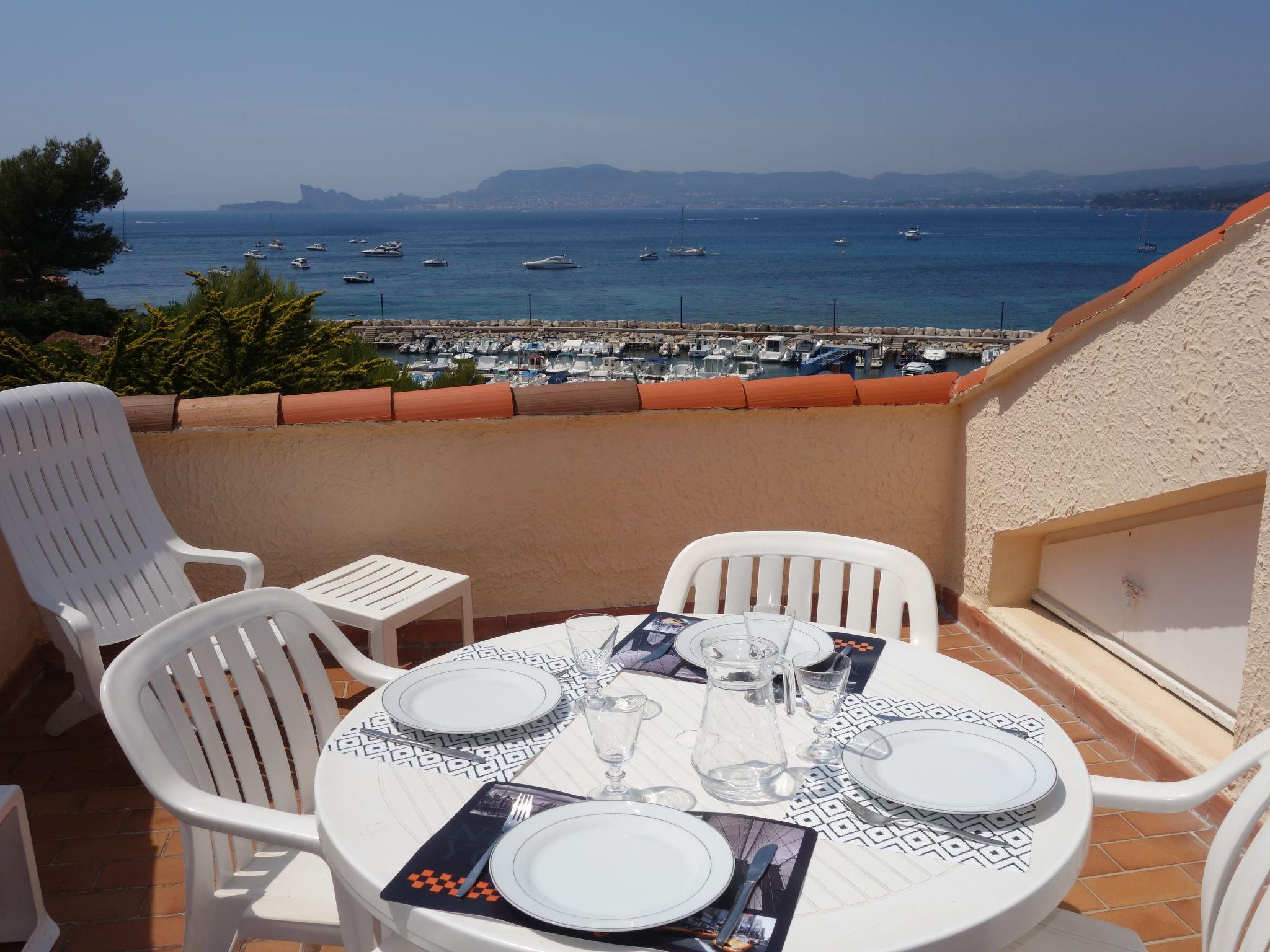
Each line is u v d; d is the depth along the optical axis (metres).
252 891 1.75
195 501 3.86
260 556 3.93
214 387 5.77
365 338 7.96
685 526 4.18
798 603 2.57
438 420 3.84
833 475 4.21
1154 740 2.98
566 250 163.88
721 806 1.40
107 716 1.58
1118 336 3.08
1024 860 1.25
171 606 3.32
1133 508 3.19
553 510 4.07
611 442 4.04
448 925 1.13
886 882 1.21
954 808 1.33
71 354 5.81
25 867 2.12
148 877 2.53
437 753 1.57
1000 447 3.86
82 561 3.20
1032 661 3.66
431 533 4.01
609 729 1.37
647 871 1.21
